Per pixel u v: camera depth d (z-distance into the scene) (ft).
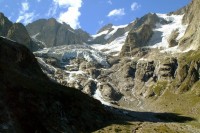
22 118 355.36
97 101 523.29
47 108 402.31
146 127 488.44
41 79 525.34
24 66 522.06
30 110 375.45
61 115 411.13
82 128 417.69
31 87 424.05
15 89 394.32
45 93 431.02
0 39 515.91
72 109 438.40
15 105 366.43
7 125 331.57
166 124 544.21
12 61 498.28
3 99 362.94
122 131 443.73
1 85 385.29
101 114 484.33
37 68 560.61
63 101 443.73
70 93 482.69
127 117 620.49
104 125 454.40
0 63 441.27
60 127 386.11
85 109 461.37
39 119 371.76
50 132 363.97
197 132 514.68
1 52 491.72
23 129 342.64
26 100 387.14
